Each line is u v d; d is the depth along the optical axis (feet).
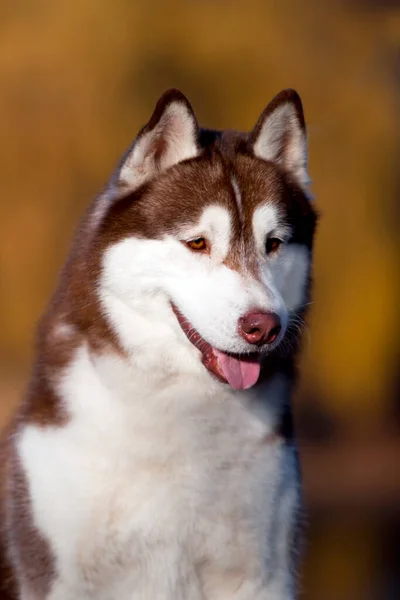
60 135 82.33
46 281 83.76
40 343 24.94
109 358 23.22
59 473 23.08
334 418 87.71
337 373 87.45
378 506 62.03
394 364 89.35
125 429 23.02
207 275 23.09
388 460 77.87
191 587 24.13
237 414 23.56
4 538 24.84
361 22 81.05
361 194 84.38
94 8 80.89
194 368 23.32
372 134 83.20
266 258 23.73
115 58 81.66
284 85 81.51
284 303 23.16
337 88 82.12
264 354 23.53
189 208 23.47
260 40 81.25
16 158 82.12
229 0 81.56
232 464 23.62
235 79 81.56
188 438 23.21
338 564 46.65
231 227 23.39
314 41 81.61
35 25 80.89
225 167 24.11
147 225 23.39
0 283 83.51
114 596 23.76
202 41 81.46
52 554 23.22
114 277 23.15
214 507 23.56
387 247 86.22
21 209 82.89
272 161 24.94
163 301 23.12
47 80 81.66
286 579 24.41
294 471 24.47
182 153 24.34
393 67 82.12
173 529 23.36
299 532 24.95
